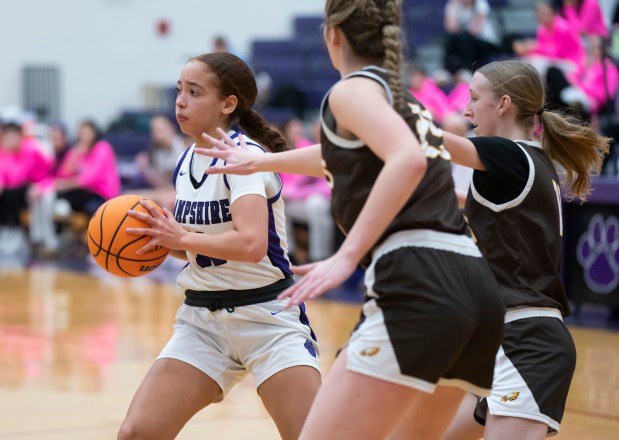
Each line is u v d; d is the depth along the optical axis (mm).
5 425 6562
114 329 10508
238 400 7430
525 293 4422
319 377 4410
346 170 3455
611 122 12430
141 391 4352
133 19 24641
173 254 4730
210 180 4434
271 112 20922
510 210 4395
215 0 25391
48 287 14125
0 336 10062
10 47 23328
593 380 8031
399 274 3369
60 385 7824
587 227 11289
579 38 15711
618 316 11461
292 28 25719
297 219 15406
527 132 4742
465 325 3369
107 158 18438
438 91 16047
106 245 4301
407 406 3416
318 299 13031
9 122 19031
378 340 3363
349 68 3598
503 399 4375
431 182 3477
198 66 4512
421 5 23109
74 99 24031
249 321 4430
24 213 19328
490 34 18281
